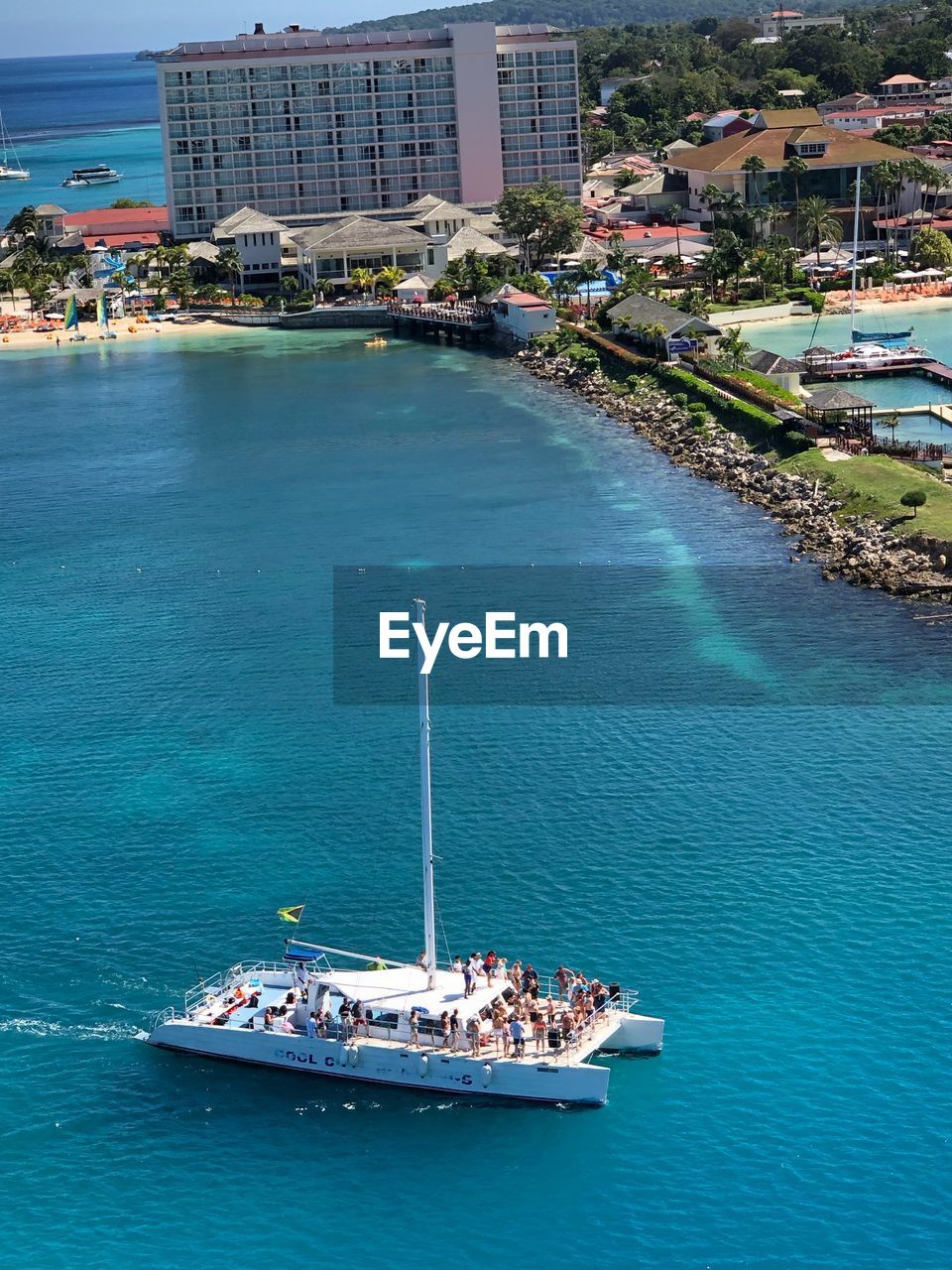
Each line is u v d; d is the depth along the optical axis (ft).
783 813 354.74
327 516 610.24
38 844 354.33
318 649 467.52
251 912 324.19
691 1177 253.24
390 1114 269.64
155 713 424.46
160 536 594.65
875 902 318.24
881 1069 272.92
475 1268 238.27
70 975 306.96
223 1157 261.85
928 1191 248.52
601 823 353.31
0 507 645.51
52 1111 272.51
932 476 597.52
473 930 313.53
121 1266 240.32
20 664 465.47
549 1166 256.73
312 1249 242.78
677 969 299.38
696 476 649.20
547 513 602.03
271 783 379.96
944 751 383.04
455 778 377.91
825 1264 236.02
